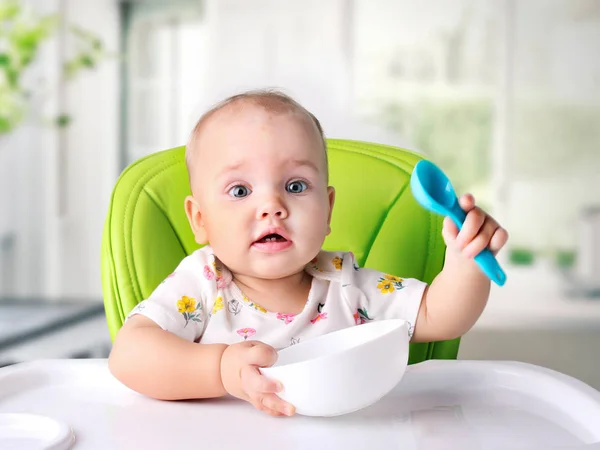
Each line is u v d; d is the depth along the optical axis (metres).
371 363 0.68
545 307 4.45
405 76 4.53
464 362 0.87
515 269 4.50
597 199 4.50
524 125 4.53
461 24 4.51
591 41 4.49
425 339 0.92
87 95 4.52
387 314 0.92
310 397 0.67
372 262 1.15
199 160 0.92
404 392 0.82
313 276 0.95
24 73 4.43
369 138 4.55
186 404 0.78
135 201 1.13
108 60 4.52
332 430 0.69
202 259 0.92
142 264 1.09
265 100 0.92
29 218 4.50
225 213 0.87
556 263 4.51
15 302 4.25
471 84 4.53
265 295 0.91
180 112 4.55
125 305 1.07
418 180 0.73
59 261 4.53
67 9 4.49
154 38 4.54
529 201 4.53
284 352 0.78
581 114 4.51
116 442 0.67
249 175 0.87
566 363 3.60
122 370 0.79
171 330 0.84
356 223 1.19
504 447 0.65
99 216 4.54
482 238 0.75
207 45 4.52
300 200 0.88
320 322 0.90
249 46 4.52
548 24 4.50
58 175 4.50
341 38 4.51
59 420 0.69
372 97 4.53
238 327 0.88
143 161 1.19
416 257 1.14
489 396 0.81
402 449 0.65
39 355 3.11
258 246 0.87
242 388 0.71
